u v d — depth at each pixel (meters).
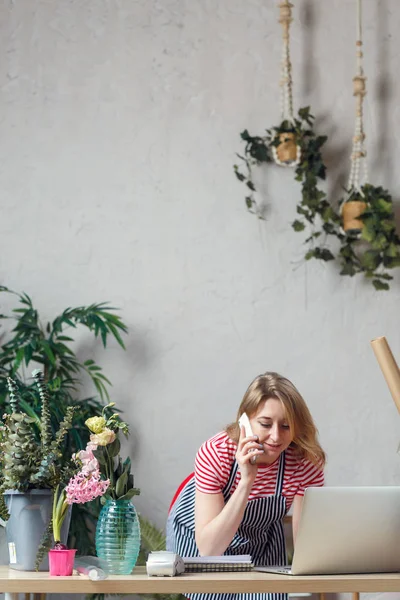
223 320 3.82
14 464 2.00
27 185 3.88
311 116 3.86
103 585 1.78
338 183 3.95
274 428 2.34
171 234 3.87
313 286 3.87
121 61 3.97
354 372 3.83
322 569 1.96
